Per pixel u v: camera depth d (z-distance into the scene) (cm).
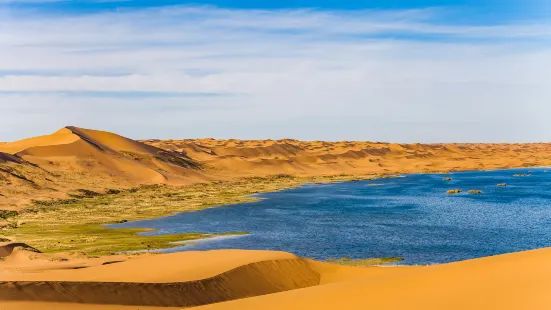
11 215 7019
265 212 7550
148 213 7475
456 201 9000
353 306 1484
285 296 1723
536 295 1306
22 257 3856
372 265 4084
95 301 2447
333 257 4428
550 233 5581
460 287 1495
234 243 5109
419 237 5353
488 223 6319
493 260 1797
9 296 2344
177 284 2700
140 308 2469
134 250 4722
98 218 6944
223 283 2870
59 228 6072
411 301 1439
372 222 6450
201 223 6519
